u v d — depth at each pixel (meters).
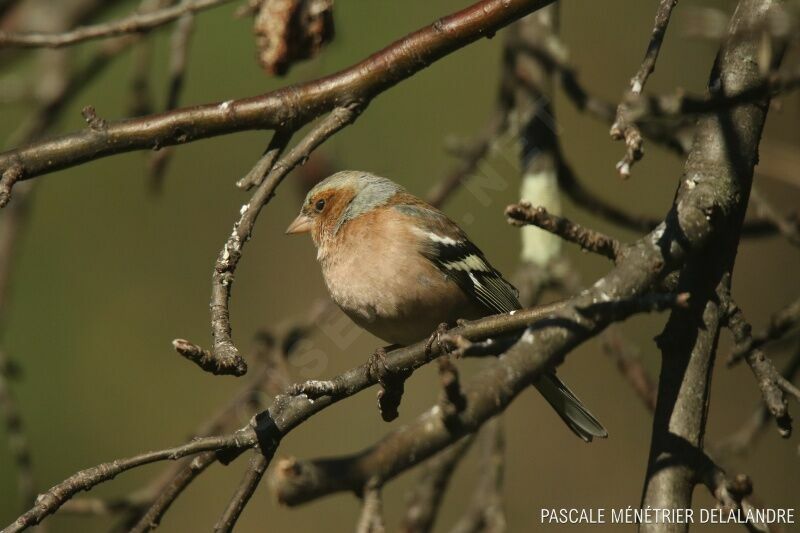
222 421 9.52
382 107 14.82
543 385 8.52
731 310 6.27
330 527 14.34
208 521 14.30
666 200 15.47
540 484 14.68
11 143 11.12
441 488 9.04
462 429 5.70
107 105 13.98
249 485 6.14
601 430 8.43
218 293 6.20
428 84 14.99
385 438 6.13
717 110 5.19
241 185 6.76
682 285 6.34
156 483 9.05
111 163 14.85
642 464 14.50
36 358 14.11
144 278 14.64
